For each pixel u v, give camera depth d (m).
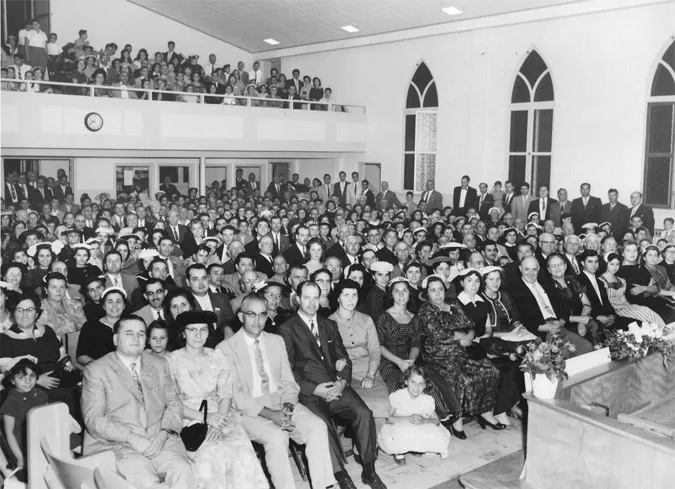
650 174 14.42
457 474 5.35
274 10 18.83
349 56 20.30
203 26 20.88
